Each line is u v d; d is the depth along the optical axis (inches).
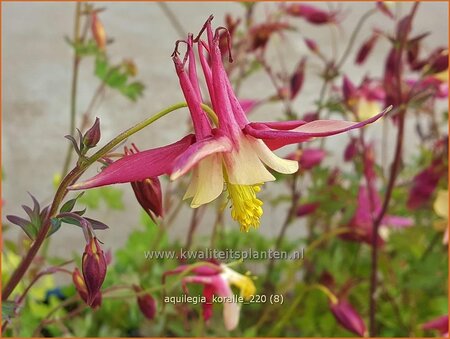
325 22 11.6
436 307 11.3
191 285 10.1
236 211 5.2
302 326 11.2
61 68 19.6
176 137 18.8
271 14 11.4
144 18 20.1
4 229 9.3
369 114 10.7
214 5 20.4
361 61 11.6
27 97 19.0
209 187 4.8
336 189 10.6
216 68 5.0
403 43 8.9
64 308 10.9
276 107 18.5
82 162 5.0
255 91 18.4
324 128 4.7
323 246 12.3
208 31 5.0
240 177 4.8
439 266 10.7
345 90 10.6
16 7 19.8
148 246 11.8
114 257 12.6
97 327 10.8
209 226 15.5
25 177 17.7
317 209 11.1
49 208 5.6
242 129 5.0
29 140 18.5
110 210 15.8
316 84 19.1
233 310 7.8
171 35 20.2
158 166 4.7
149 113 18.9
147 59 19.9
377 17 20.1
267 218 16.1
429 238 12.3
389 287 11.7
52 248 15.2
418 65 9.9
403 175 13.2
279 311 11.5
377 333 11.4
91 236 5.2
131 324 10.7
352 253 12.3
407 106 9.0
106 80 10.2
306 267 12.1
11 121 18.7
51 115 18.8
